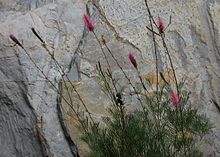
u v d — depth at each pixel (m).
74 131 4.41
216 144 4.61
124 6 4.79
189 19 4.82
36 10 4.81
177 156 4.17
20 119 4.57
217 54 4.78
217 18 4.84
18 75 4.61
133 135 3.93
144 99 4.50
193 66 4.71
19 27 4.71
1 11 4.89
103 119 4.26
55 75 4.60
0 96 4.64
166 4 4.83
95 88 4.50
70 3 4.87
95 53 4.63
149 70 4.62
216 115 4.70
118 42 4.67
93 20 4.73
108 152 3.98
